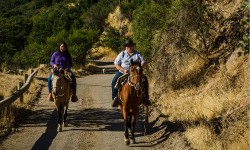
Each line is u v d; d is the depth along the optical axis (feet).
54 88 33.47
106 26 211.20
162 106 41.93
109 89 65.46
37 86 64.69
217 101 34.09
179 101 40.98
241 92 34.71
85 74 101.60
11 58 108.17
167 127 33.83
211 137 27.40
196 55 49.08
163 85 48.78
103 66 134.51
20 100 47.14
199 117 33.01
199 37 49.16
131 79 29.07
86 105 49.24
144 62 31.12
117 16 206.28
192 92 42.63
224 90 37.09
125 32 193.26
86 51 117.19
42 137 33.22
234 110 30.01
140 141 31.68
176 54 48.32
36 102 50.29
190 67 48.44
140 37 60.39
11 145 30.78
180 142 29.07
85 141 32.07
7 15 328.08
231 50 43.32
